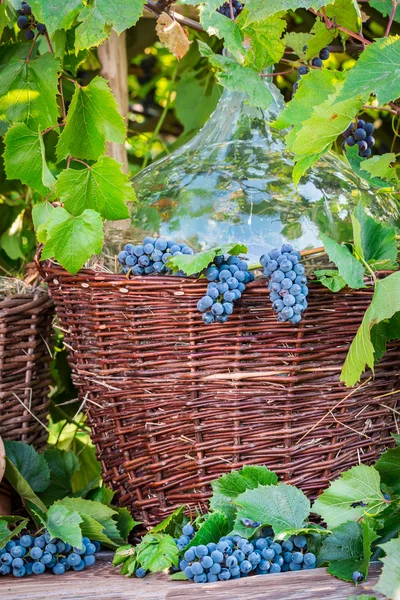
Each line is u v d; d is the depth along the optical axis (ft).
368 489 5.22
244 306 5.19
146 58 9.57
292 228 5.42
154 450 5.44
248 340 5.23
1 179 7.18
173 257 5.10
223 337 5.24
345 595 4.76
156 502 5.48
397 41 5.05
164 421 5.40
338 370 5.33
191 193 5.57
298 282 5.03
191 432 5.36
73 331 5.60
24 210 7.34
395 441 5.52
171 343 5.31
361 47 6.01
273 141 5.83
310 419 5.35
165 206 5.59
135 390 5.41
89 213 5.38
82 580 5.09
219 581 4.93
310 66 5.88
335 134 5.30
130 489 5.58
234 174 5.63
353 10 5.72
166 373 5.34
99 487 5.66
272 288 5.04
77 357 5.63
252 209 5.47
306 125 5.22
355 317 5.26
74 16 5.47
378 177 5.90
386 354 5.42
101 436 5.66
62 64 6.00
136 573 5.09
